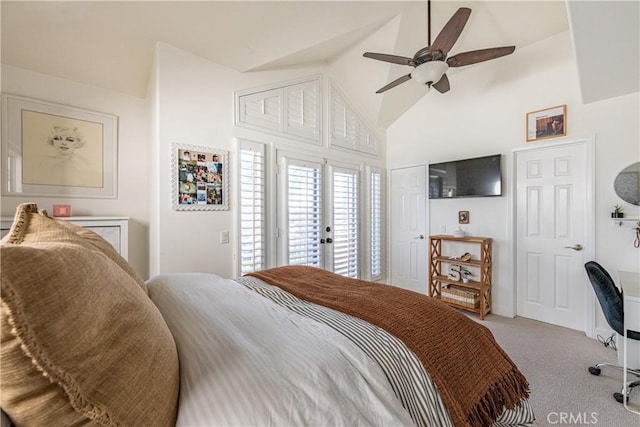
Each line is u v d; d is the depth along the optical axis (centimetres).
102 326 54
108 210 263
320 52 319
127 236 248
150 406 57
